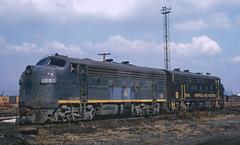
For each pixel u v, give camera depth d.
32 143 19.25
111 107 32.78
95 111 31.02
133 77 35.88
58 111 27.59
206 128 30.20
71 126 26.17
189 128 29.78
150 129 27.66
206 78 50.81
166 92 41.53
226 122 36.25
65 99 28.05
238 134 26.77
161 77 40.75
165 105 41.16
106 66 32.44
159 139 22.95
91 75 30.61
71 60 29.11
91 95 30.47
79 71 29.52
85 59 31.19
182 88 44.44
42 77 27.03
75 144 19.69
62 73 28.02
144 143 21.00
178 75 43.91
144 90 37.53
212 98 51.88
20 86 27.61
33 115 26.77
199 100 48.28
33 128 22.33
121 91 34.03
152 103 38.78
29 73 27.30
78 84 29.31
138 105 36.56
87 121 29.97
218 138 24.16
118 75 33.75
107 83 32.31
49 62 28.78
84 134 23.47
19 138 19.22
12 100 68.12
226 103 82.50
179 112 40.22
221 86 55.22
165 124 31.66
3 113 38.94
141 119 33.62
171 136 24.73
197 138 24.11
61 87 27.83
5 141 18.28
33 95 26.92
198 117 39.25
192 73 48.69
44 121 26.72
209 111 48.81
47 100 26.89
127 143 20.78
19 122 27.17
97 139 21.91
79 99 29.30
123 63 36.88
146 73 38.06
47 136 21.55
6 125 26.05
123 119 32.50
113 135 23.80
